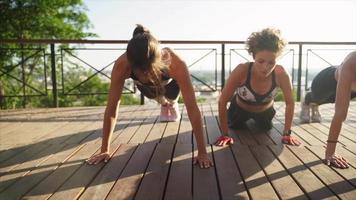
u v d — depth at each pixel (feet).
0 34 30.89
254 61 7.13
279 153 6.82
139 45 5.31
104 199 4.85
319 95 9.19
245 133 8.75
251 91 8.05
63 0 33.78
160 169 6.01
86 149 7.43
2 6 30.86
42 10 32.42
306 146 7.31
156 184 5.34
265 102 8.34
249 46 7.11
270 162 6.29
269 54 6.68
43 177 5.74
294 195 4.87
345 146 7.39
